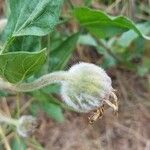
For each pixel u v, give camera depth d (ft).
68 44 0.44
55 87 0.44
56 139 0.55
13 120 0.41
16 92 0.37
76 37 0.44
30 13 0.31
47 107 0.50
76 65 0.32
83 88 0.31
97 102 0.31
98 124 0.56
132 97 0.57
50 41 0.44
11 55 0.29
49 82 0.32
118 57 0.56
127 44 0.53
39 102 0.50
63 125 0.56
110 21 0.41
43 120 0.55
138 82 0.58
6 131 0.48
